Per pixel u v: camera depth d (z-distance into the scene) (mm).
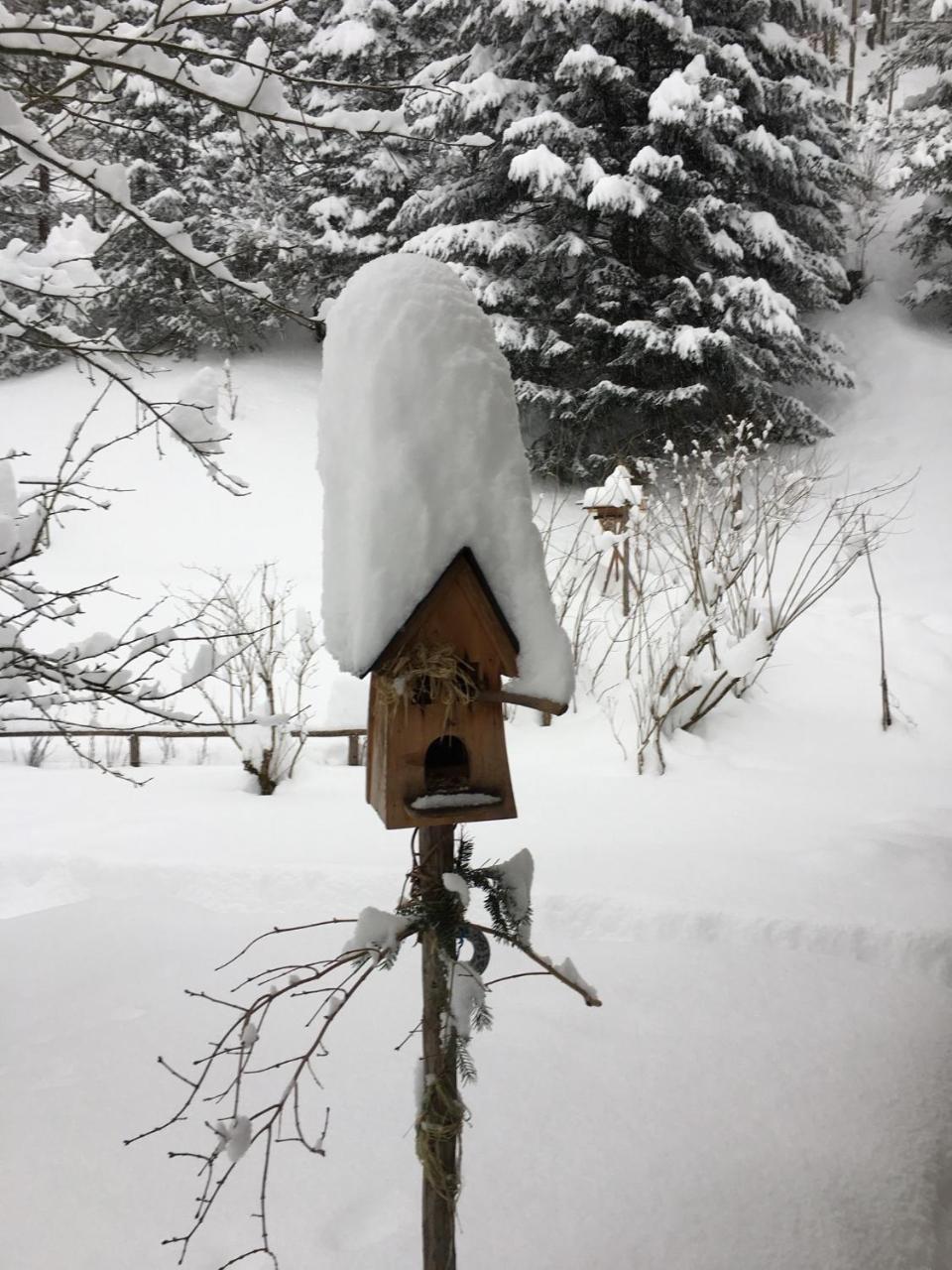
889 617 9070
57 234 2791
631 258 14859
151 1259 2094
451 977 1671
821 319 18859
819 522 12711
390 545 1546
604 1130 2504
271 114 2359
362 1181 2318
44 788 5480
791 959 3504
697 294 13812
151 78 2227
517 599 1613
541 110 13992
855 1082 2748
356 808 5113
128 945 3475
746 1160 2414
